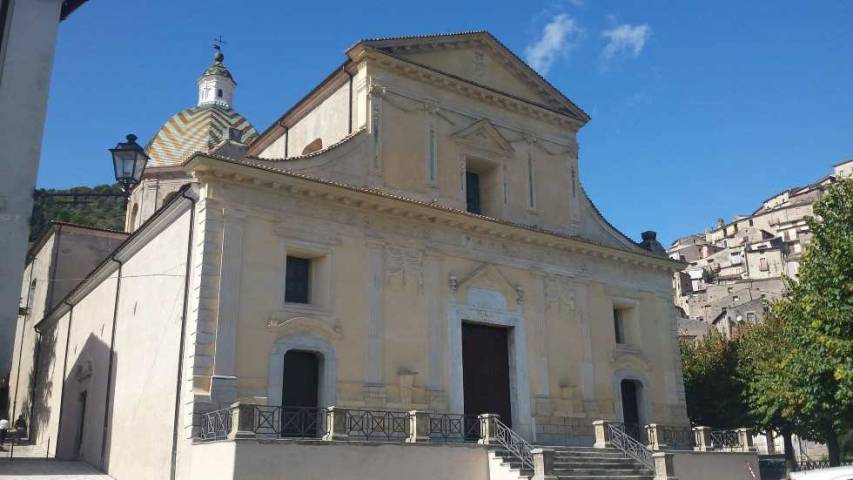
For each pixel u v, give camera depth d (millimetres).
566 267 27609
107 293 27219
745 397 32469
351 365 21234
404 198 23328
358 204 22484
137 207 40500
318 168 22531
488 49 28234
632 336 29234
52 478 21734
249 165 20188
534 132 28891
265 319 19984
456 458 19281
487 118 27438
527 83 29156
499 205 26953
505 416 24594
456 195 25766
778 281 83312
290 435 19656
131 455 21250
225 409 17484
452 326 23766
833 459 29922
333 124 25969
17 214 7914
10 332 7633
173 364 19562
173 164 41000
